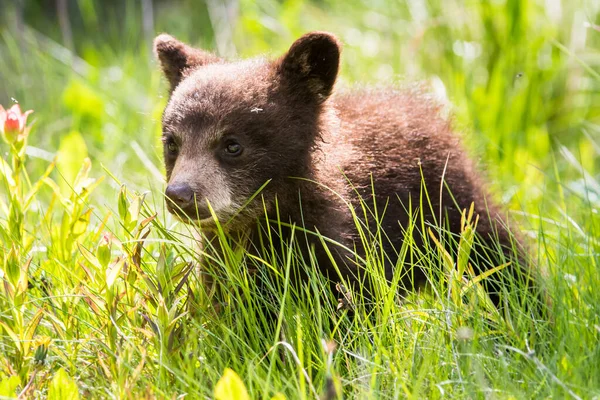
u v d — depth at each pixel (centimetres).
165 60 1012
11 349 822
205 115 882
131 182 1222
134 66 1630
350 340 820
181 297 860
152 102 1466
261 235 902
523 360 784
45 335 837
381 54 1616
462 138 1116
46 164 1344
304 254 902
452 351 778
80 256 890
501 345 779
